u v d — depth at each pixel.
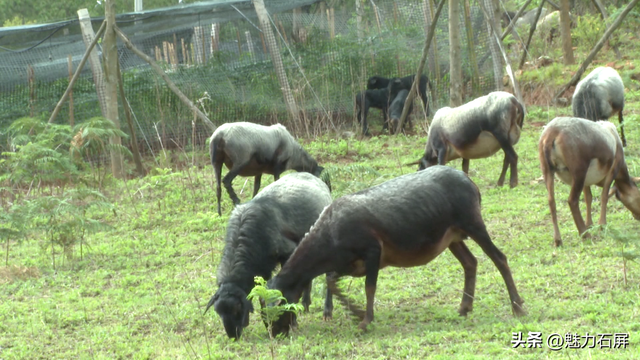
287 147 12.11
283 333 7.05
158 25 16.80
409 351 6.34
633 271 7.94
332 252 6.76
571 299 7.43
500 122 11.70
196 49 17.80
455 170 6.98
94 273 9.95
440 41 18.28
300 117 17.09
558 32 24.23
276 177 12.05
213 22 17.12
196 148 16.39
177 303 8.57
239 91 17.08
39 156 12.20
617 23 16.80
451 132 12.17
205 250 10.62
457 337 6.59
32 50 16.28
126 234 11.66
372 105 17.36
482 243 6.88
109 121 13.14
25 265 10.38
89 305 8.70
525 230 10.03
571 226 9.96
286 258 7.29
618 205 10.70
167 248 10.79
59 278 9.80
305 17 18.27
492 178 12.88
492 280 8.20
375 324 7.10
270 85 17.28
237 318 6.90
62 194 11.80
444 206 6.80
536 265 8.58
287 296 6.81
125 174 14.76
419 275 8.71
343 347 6.59
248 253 7.00
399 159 14.52
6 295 9.24
